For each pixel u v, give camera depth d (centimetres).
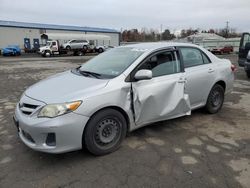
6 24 4462
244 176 305
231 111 552
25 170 320
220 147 380
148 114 389
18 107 355
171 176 305
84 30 5322
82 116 320
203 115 520
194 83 454
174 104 416
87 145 337
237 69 1341
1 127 461
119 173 312
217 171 315
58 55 3450
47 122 305
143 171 316
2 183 294
